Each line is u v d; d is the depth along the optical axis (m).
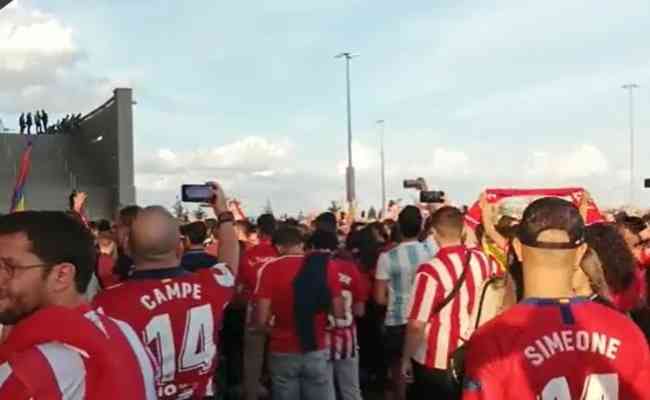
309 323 6.12
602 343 2.34
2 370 1.88
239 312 8.23
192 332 3.47
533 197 5.46
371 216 15.71
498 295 4.48
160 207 3.60
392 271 7.26
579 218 2.44
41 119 30.19
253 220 10.95
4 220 2.10
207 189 4.39
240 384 8.54
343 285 6.96
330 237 7.09
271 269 6.15
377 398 8.62
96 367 1.98
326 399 6.31
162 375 3.39
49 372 1.89
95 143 26.66
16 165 27.80
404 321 7.25
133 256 3.51
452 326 5.01
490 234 5.02
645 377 2.35
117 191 23.73
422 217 7.52
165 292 3.44
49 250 2.06
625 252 4.22
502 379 2.33
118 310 3.34
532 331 2.34
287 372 6.17
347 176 28.00
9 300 2.06
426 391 5.11
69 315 2.00
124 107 23.62
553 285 2.41
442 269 5.01
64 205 26.45
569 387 2.31
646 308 5.05
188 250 6.41
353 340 7.01
